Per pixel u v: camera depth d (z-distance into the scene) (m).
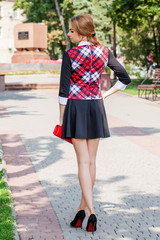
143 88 17.70
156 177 5.90
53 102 16.89
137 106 15.40
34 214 4.36
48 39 51.06
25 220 4.18
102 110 3.72
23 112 13.40
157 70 18.97
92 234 3.82
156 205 4.70
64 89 3.56
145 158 7.11
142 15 24.38
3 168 6.10
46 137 9.03
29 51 36.44
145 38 29.53
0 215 4.12
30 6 51.28
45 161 6.87
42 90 25.31
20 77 29.34
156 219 4.25
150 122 11.34
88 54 3.56
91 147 3.79
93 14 44.12
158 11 22.77
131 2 23.83
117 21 26.53
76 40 3.67
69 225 4.05
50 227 3.99
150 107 15.05
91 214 3.75
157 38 29.75
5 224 3.87
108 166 6.55
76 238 3.73
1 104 16.09
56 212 4.44
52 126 10.52
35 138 8.91
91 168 3.84
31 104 16.05
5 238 3.58
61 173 6.11
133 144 8.34
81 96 3.61
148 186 5.45
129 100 17.69
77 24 3.61
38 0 50.69
